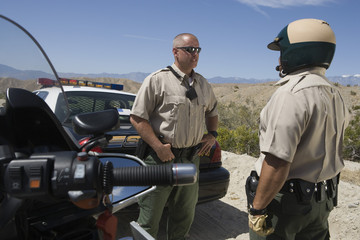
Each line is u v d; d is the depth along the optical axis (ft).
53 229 3.50
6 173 2.66
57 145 4.13
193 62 8.50
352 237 11.06
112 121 3.68
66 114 5.20
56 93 5.50
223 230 11.56
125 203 4.49
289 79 5.74
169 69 8.61
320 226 6.02
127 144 10.16
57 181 2.68
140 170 2.93
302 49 5.62
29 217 3.57
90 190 2.71
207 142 9.91
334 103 5.63
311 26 5.65
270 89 214.69
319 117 5.31
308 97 5.28
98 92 12.71
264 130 5.76
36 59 4.53
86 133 3.58
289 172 5.62
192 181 2.98
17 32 4.32
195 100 8.66
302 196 5.52
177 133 8.48
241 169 17.79
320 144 5.51
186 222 9.25
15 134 3.77
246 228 11.77
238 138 31.37
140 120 8.44
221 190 11.16
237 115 70.64
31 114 3.83
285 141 5.18
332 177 5.85
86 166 2.71
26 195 2.68
